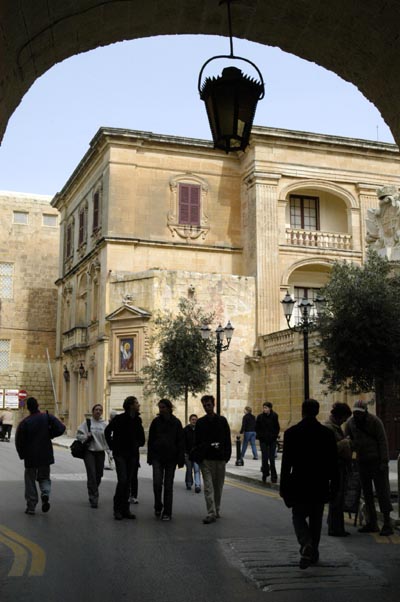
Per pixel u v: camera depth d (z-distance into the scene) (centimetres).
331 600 636
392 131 958
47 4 724
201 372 2769
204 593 660
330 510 991
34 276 5259
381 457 997
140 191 3700
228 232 3825
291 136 3722
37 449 1188
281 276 3659
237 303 3553
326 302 1636
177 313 3400
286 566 779
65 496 1443
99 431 1295
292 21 862
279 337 3291
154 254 3666
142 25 864
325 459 769
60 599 638
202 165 3831
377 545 912
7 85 774
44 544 909
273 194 3703
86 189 4206
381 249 2303
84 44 860
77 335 3994
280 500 1429
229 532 1013
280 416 3209
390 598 644
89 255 3938
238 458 2223
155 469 1148
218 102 719
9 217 5262
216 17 860
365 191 3866
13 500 1382
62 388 4528
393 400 2152
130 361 3356
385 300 1534
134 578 720
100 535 980
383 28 804
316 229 3934
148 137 3697
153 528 1045
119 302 3500
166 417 1161
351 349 1524
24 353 5144
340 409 1010
